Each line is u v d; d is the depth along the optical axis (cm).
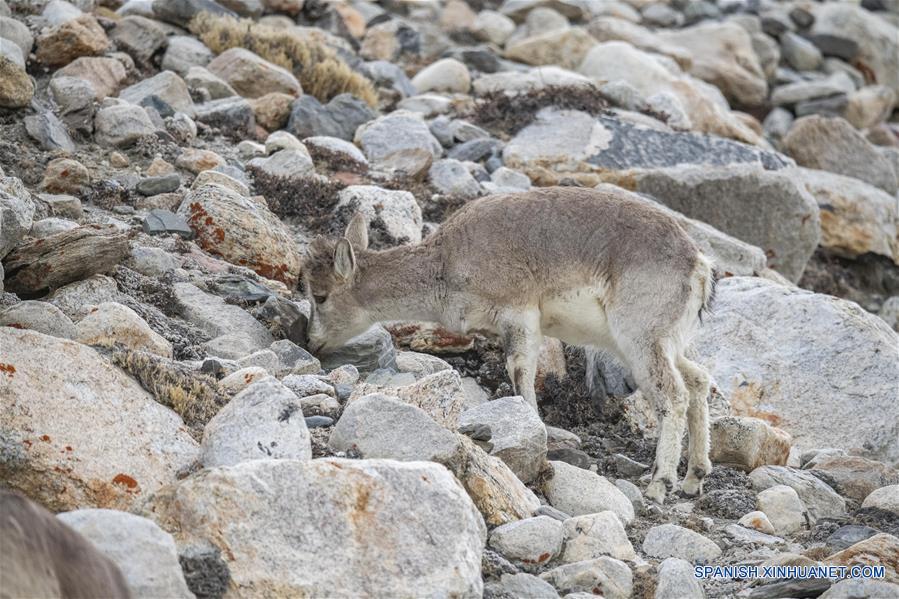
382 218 4425
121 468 2417
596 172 5475
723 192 5544
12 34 5162
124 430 2520
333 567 2148
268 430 2502
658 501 3083
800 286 6162
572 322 3353
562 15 8719
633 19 9350
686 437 3538
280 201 4516
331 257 3603
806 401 3866
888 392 3819
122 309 3058
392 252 3591
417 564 2184
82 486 2350
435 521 2245
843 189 6469
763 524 2964
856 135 7156
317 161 5028
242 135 5141
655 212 3284
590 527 2675
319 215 4488
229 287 3675
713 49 8731
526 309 3341
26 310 2975
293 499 2202
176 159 4612
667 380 3117
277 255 3994
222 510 2167
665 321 3145
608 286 3244
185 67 5694
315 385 3086
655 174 5481
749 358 3991
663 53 8319
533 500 2817
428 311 3550
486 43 8181
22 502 1753
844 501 3225
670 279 3161
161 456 2500
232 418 2523
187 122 4900
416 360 3719
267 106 5428
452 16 8431
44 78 5159
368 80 6181
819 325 4016
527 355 3341
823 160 7094
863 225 6397
